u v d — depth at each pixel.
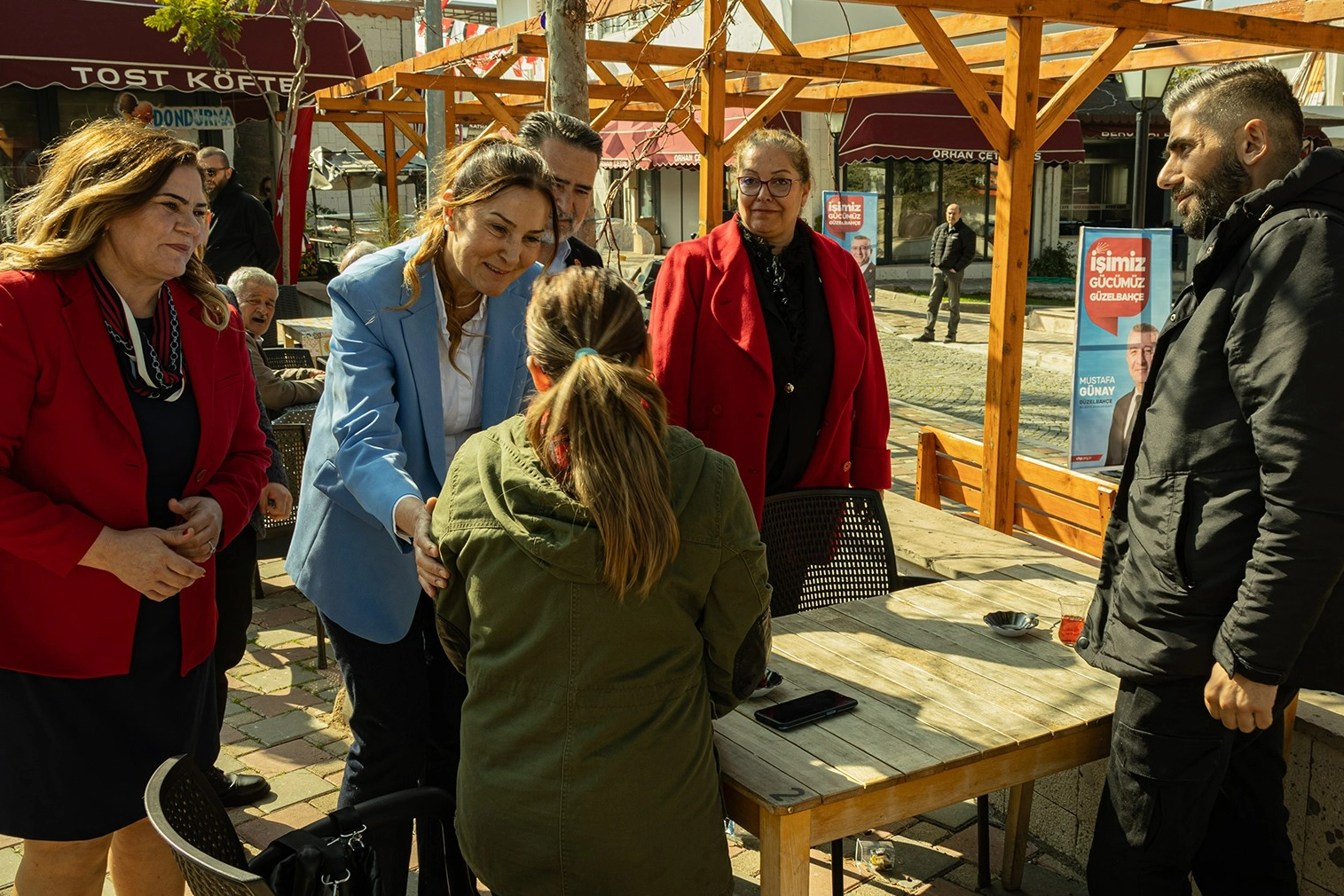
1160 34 6.03
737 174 3.32
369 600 2.55
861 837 3.32
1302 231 1.96
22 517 2.12
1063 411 10.38
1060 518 5.12
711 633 1.92
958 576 3.70
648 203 26.33
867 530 3.43
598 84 9.69
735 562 1.87
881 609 2.95
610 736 1.84
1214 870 2.66
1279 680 1.99
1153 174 23.38
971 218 22.17
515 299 2.64
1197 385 2.12
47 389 2.17
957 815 3.48
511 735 1.89
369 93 14.50
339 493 2.50
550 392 1.82
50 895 2.42
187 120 13.34
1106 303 6.70
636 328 1.93
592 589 1.82
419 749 2.66
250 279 4.72
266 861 1.92
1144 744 2.25
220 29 11.38
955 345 14.47
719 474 1.88
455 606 2.03
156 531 2.27
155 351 2.34
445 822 2.41
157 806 1.70
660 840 1.88
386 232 14.26
